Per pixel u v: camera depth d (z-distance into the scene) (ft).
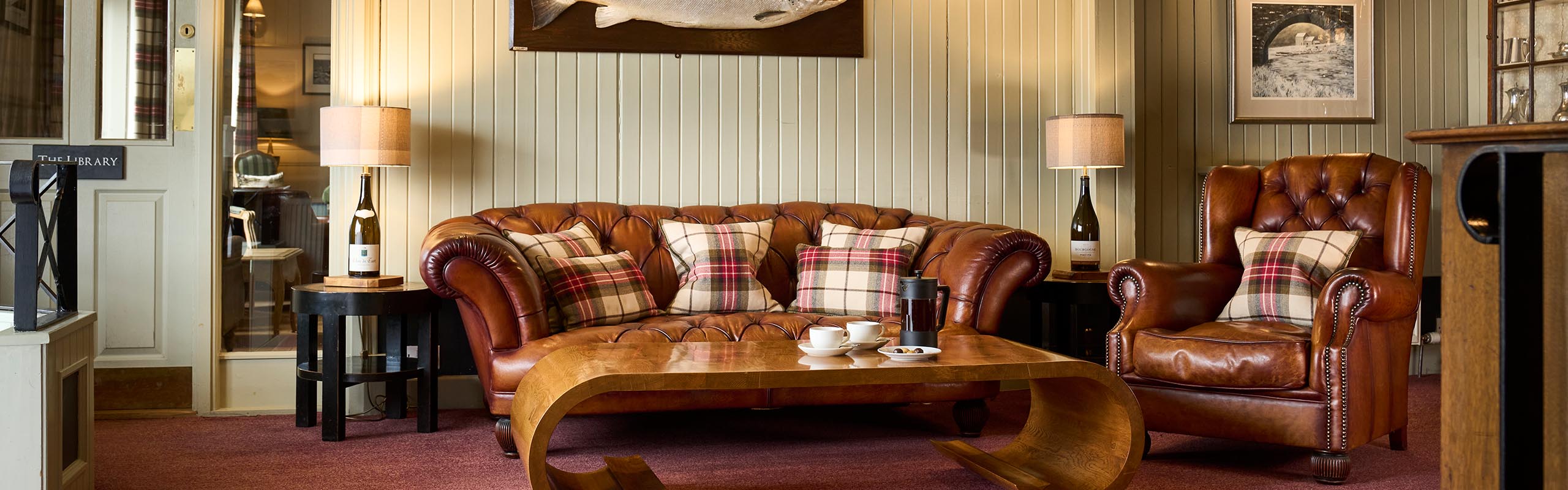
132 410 12.37
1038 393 9.72
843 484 9.16
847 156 14.11
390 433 11.39
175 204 12.41
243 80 12.75
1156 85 14.98
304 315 11.53
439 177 13.09
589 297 11.14
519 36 13.15
